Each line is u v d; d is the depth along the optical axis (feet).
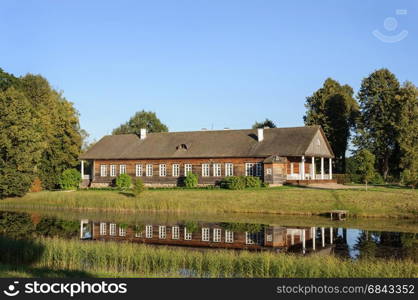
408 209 106.42
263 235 88.17
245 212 119.24
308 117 227.61
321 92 229.86
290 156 159.84
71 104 214.07
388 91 198.70
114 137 197.98
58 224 106.63
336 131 223.10
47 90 218.59
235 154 161.89
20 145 158.92
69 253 62.59
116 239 85.92
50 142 194.08
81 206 136.36
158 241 83.61
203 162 167.73
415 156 181.06
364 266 54.54
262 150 159.94
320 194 122.93
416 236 84.69
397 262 57.26
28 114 162.81
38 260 61.82
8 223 108.88
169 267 57.57
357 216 107.45
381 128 198.29
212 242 82.02
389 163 208.23
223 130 179.93
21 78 217.77
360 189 134.72
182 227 99.55
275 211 116.57
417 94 193.06
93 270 56.13
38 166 187.83
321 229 93.35
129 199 134.51
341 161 233.76
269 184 151.53
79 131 215.92
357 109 225.97
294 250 73.56
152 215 119.55
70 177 171.42
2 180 149.89
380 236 85.10
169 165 173.58
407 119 189.06
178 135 185.16
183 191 145.59
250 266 55.52
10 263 61.05
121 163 182.70
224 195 131.44
